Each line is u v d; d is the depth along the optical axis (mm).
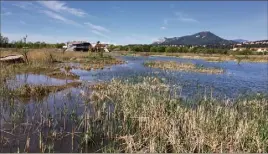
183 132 10570
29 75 25953
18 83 20625
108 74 30391
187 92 20609
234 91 22422
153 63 47281
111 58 56406
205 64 55812
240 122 10812
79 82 22859
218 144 9680
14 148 9234
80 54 60688
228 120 11453
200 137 9531
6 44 80062
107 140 10344
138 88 18344
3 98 16047
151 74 31516
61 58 48219
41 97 17094
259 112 13945
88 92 18906
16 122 11703
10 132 10578
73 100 16531
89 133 10312
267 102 16781
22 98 16516
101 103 15602
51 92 18719
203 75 33844
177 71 37188
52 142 9891
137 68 39844
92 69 36219
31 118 12383
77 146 9734
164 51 125750
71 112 13641
